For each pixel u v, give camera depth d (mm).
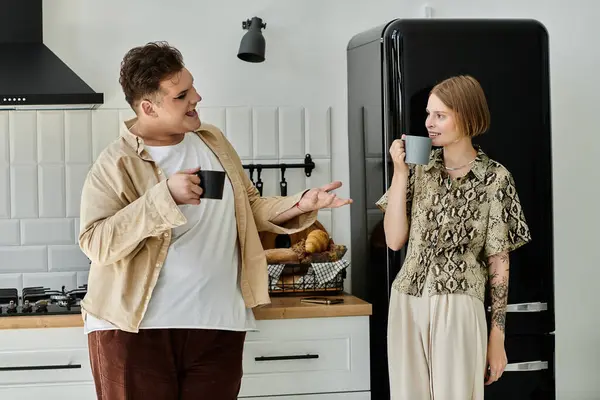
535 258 2723
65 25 3148
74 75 2859
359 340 2760
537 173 2707
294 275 2973
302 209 2285
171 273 2129
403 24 2668
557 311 3449
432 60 2652
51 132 3135
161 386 2111
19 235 3135
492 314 2477
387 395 2736
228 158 2311
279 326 2719
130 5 3188
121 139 2176
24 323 2602
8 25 3057
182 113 2133
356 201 3131
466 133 2525
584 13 3426
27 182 3131
